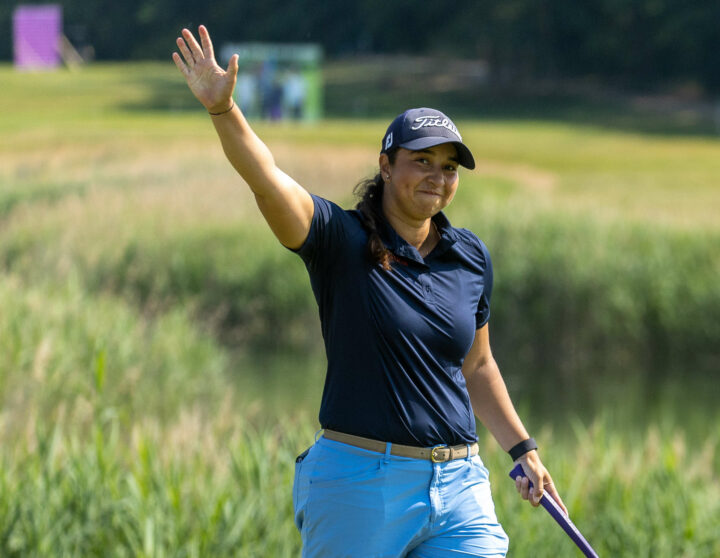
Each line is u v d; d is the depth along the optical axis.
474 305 11.77
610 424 43.25
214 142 130.38
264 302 60.62
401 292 11.28
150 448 20.95
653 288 60.19
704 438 40.41
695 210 81.75
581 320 60.22
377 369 11.20
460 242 11.91
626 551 20.02
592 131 191.25
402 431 11.17
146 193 81.19
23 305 37.53
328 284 11.34
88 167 106.75
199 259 62.00
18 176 100.56
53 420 27.81
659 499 21.77
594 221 66.25
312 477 11.42
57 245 61.97
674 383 53.59
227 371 51.03
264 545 18.38
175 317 45.81
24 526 17.89
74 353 33.19
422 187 11.44
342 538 11.23
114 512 18.50
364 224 11.41
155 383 36.44
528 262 60.91
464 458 11.57
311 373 51.09
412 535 11.27
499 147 155.12
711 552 20.38
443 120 11.50
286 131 157.38
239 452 21.58
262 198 10.90
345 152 119.75
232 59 10.55
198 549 17.77
